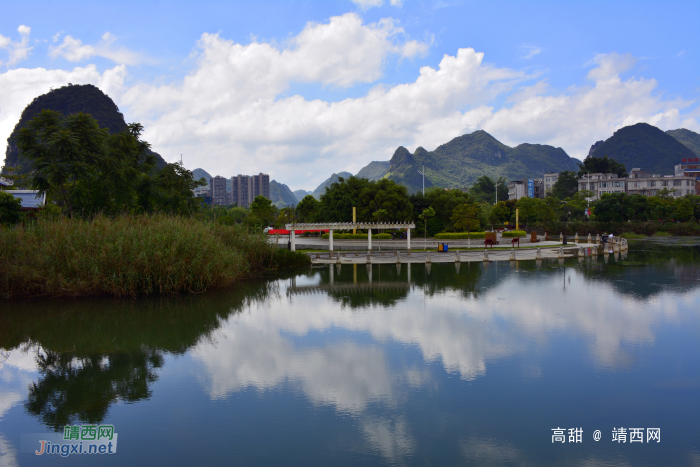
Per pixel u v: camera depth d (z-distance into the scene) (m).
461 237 66.25
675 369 14.01
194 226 31.89
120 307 23.27
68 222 28.95
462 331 18.48
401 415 11.20
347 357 15.46
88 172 36.19
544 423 10.73
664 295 25.73
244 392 12.66
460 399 12.05
